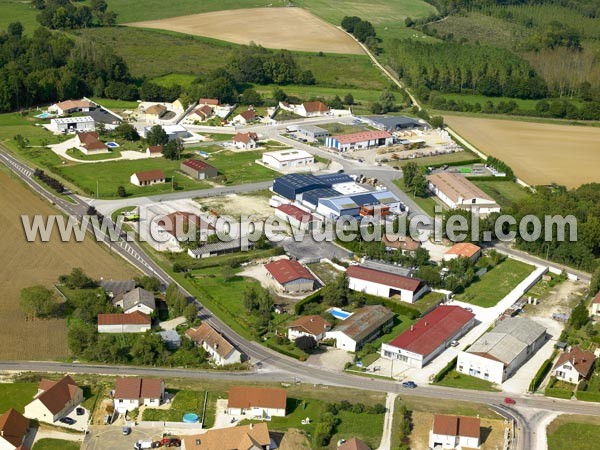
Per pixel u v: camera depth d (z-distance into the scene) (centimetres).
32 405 14875
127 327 18188
